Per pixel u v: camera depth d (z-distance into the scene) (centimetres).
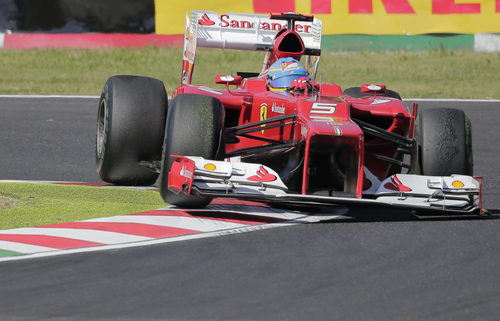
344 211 2423
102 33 6675
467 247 1967
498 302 1570
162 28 6644
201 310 1515
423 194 2173
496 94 5697
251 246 1962
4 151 3622
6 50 6638
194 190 2084
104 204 2514
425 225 2200
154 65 6350
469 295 1612
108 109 2544
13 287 1650
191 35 3145
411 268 1791
